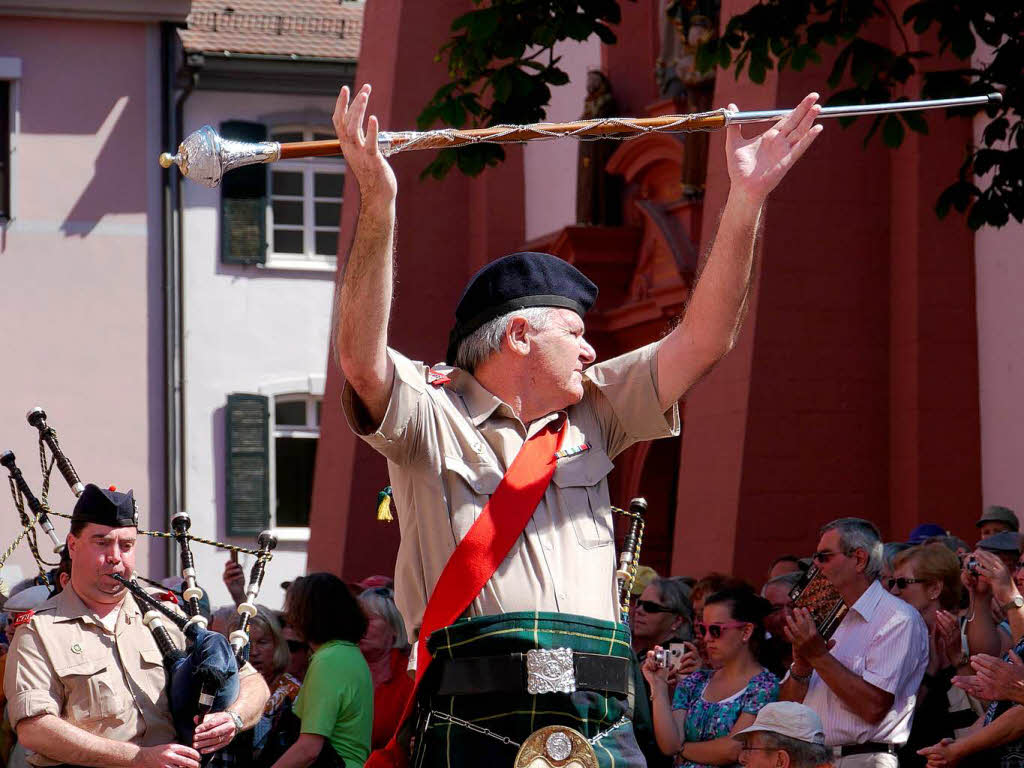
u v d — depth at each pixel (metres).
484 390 4.18
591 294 4.29
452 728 3.88
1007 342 13.89
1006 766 7.07
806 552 14.37
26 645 6.35
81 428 27.78
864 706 7.64
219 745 6.28
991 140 11.89
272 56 29.42
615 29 20.11
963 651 8.09
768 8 11.88
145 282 28.19
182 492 28.42
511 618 3.87
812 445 14.48
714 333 4.11
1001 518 10.95
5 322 27.62
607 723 3.92
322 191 30.20
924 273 14.30
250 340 29.30
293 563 29.16
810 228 14.63
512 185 21.42
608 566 4.07
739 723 7.58
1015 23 11.41
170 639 6.42
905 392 14.38
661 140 18.09
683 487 15.16
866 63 11.55
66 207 28.00
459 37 13.08
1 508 26.75
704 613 7.86
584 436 4.20
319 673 8.02
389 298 3.82
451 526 3.99
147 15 28.30
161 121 28.45
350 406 3.95
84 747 6.18
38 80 28.02
